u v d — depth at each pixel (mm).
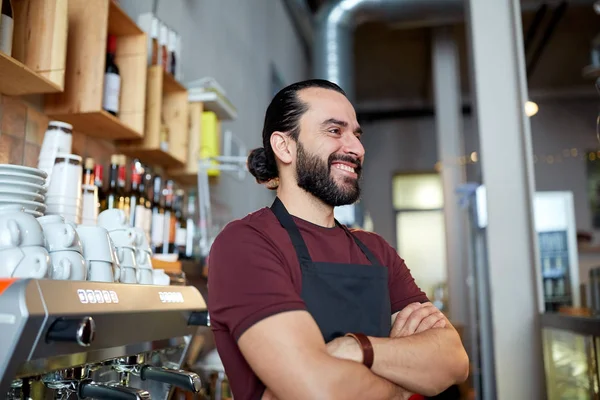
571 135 8039
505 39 2760
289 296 946
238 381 1014
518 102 2697
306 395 873
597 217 7832
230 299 969
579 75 7781
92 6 1607
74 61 1592
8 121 1431
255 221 1074
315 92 1142
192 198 2516
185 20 2840
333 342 964
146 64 1882
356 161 1115
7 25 1259
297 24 6281
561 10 5598
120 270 1108
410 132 8727
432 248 8484
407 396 994
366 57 7312
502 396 2459
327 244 1104
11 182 997
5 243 813
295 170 1127
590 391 1886
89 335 738
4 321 685
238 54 3896
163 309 1058
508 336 2504
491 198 2625
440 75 6328
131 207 1788
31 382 950
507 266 2564
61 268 873
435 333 1044
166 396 1235
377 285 1083
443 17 4754
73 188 1328
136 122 1803
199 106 2377
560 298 3225
